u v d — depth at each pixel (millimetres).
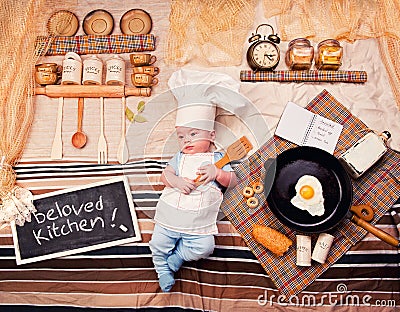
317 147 1670
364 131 1674
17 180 1676
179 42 1786
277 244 1541
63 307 1625
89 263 1609
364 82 1734
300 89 1726
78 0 1863
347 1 1804
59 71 1793
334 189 1577
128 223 1612
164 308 1597
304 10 1811
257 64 1713
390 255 1568
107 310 1611
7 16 1727
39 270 1625
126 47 1795
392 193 1610
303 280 1564
